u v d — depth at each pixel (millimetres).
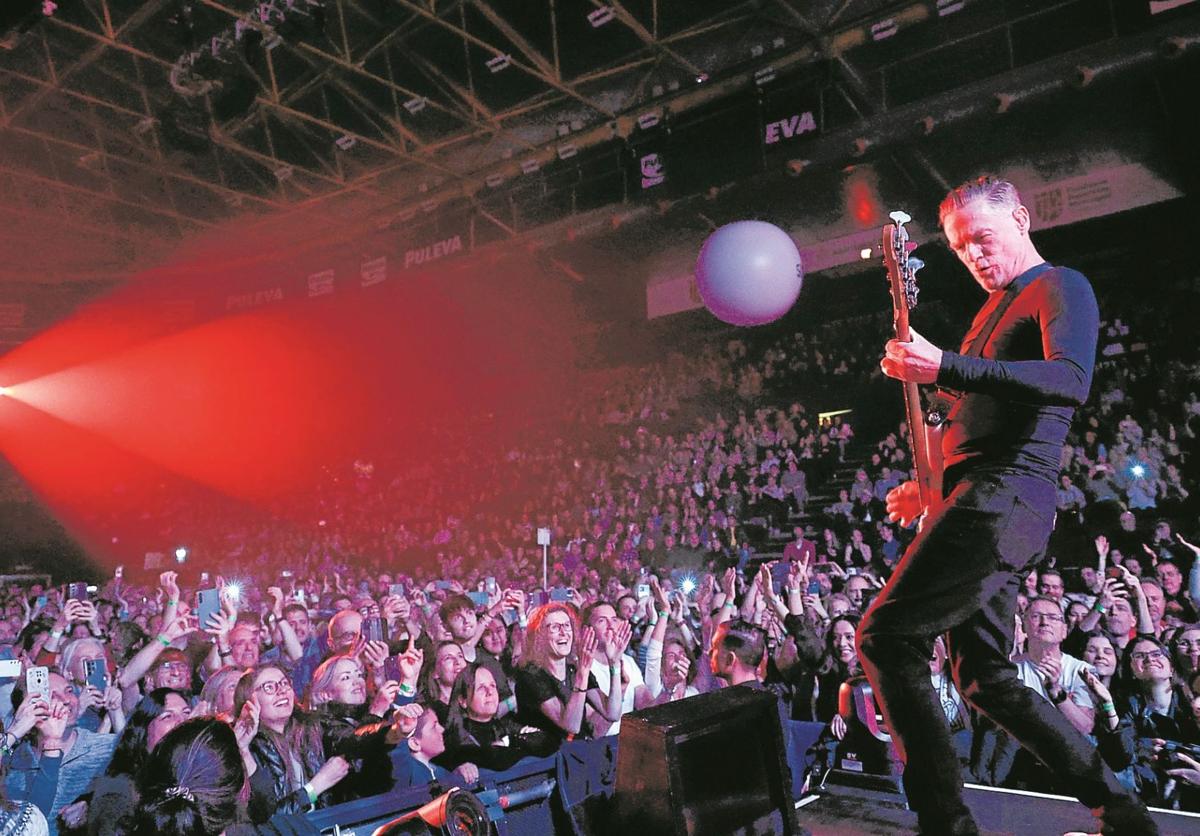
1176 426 12336
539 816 3115
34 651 6160
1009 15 10641
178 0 11266
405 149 15219
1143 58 9375
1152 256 13945
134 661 4543
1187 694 4270
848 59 11922
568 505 17078
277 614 6500
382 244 18094
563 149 14383
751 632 4289
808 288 16109
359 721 3924
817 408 17328
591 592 8430
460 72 13297
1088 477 11805
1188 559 9602
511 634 5895
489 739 4137
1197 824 1876
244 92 12562
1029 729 1609
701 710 2023
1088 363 1516
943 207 1865
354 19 11992
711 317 18219
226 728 1776
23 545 22594
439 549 17719
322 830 2725
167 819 1610
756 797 2059
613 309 18891
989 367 1498
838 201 13438
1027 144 11812
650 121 13289
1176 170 11477
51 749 3473
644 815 1934
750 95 12391
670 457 16438
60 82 13359
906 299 1604
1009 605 1635
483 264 15641
